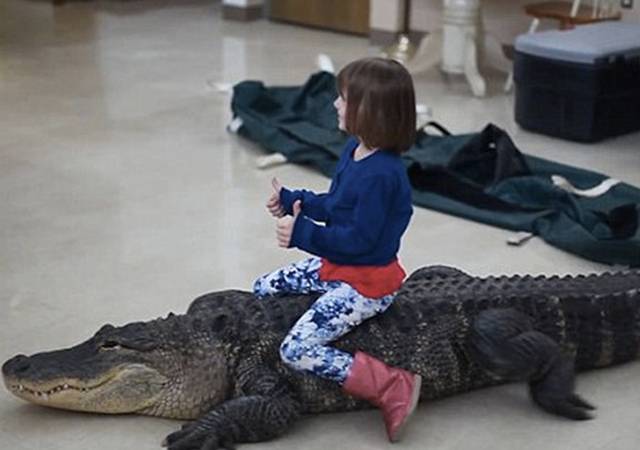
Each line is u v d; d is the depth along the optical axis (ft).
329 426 9.95
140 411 9.91
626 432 9.96
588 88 20.08
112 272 13.60
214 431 9.30
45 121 21.43
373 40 31.01
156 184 17.43
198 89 24.64
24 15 34.78
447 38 25.44
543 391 10.20
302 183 17.66
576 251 14.52
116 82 25.23
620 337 10.94
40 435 9.67
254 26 33.47
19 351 11.25
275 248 14.62
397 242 9.62
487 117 22.76
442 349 10.17
